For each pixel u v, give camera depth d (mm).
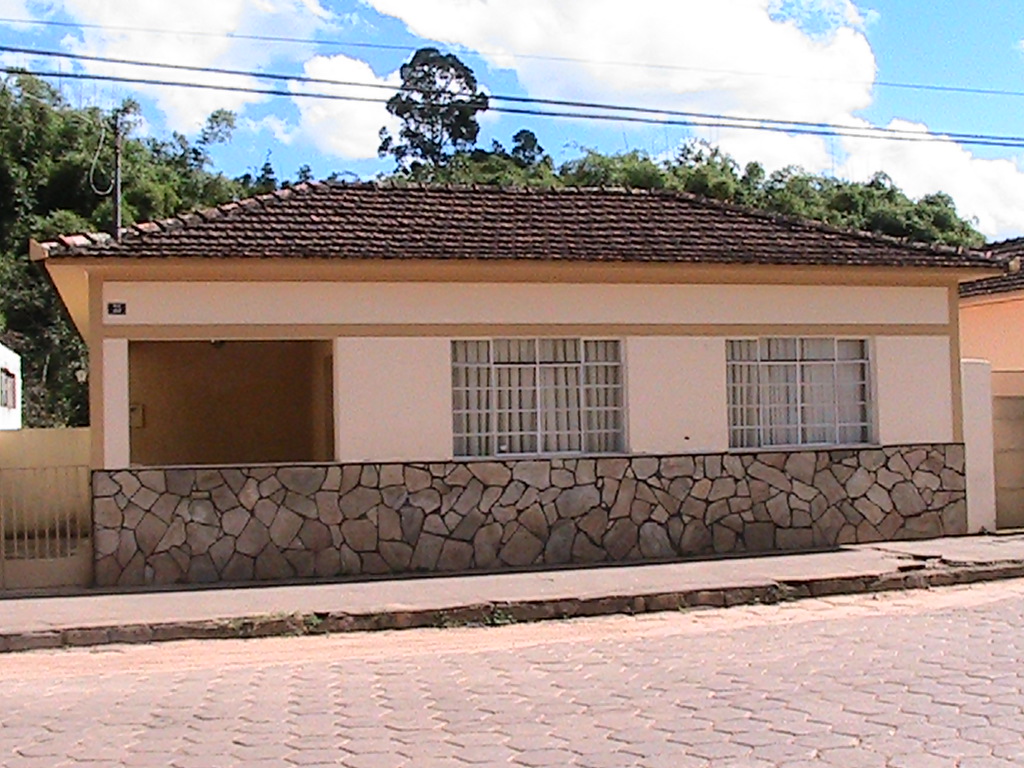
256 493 14875
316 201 16359
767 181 53719
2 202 41531
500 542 15547
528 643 11438
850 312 17188
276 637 12164
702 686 8945
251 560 14773
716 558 15844
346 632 12391
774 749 7113
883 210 50062
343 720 8188
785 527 16672
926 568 14859
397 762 7062
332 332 15195
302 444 20672
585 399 16203
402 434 15352
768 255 16422
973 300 24797
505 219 16688
